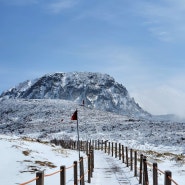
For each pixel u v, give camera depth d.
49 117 151.25
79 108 169.75
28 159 24.80
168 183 10.36
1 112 181.75
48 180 18.77
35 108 177.25
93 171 24.20
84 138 85.00
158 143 67.62
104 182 19.45
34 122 141.62
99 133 92.69
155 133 84.31
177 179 23.95
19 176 19.67
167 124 107.69
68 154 35.44
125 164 28.75
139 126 102.69
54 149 36.09
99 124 115.56
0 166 21.62
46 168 23.23
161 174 25.20
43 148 34.06
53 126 121.88
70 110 164.75
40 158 26.50
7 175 19.62
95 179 20.61
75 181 15.52
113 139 78.38
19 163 23.02
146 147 62.59
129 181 19.61
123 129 97.25
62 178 12.27
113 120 130.50
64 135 93.44
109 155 39.97
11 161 23.22
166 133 83.50
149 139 73.50
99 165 28.06
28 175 20.25
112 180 20.09
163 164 32.84
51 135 97.19
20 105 190.38
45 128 119.12
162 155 40.62
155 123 111.12
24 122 146.62
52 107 174.00
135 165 21.70
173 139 71.06
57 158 29.58
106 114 155.25
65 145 55.72
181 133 83.25
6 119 163.00
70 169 24.25
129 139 76.00
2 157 23.86
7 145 28.45
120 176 21.67
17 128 131.38
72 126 115.31
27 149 29.14
